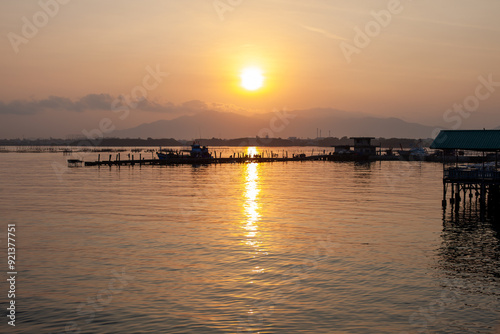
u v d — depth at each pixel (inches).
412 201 2039.9
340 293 821.9
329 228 1397.6
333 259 1039.6
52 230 1353.3
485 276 917.2
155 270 954.1
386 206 1876.2
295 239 1242.0
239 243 1193.4
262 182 2979.8
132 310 746.2
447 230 1369.3
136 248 1136.8
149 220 1526.8
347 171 4101.9
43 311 741.9
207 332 668.1
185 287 850.8
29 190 2443.4
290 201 2028.8
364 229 1381.6
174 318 716.0
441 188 2610.7
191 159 5162.4
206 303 775.1
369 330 676.1
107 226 1416.1
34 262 1009.5
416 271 949.8
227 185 2755.9
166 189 2511.1
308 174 3732.8
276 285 863.1
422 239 1245.1
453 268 970.1
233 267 977.5
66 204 1902.1
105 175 3511.3
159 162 4968.0
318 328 681.6
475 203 1977.1
